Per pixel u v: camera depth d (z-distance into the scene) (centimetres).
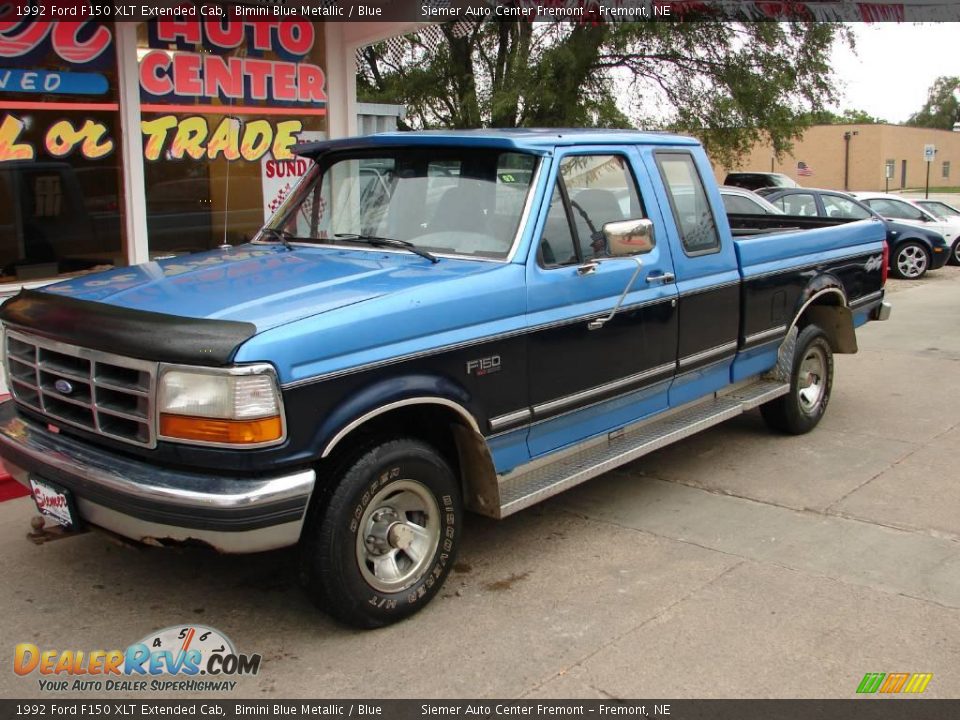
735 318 561
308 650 366
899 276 1648
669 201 512
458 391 387
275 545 337
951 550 462
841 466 597
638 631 380
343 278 390
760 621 388
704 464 602
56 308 374
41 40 706
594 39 1892
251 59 838
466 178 445
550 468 455
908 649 366
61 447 370
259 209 870
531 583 425
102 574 434
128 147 759
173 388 327
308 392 335
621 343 472
